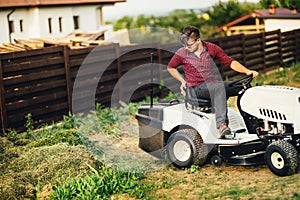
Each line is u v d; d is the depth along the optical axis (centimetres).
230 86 722
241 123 730
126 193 647
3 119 944
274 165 671
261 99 705
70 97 1087
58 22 1755
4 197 636
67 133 878
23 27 1662
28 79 993
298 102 674
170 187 661
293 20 1933
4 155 777
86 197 619
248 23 2209
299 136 679
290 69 1639
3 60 944
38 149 782
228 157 712
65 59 1073
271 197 592
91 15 1900
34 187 669
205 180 683
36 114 1015
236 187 644
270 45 1672
